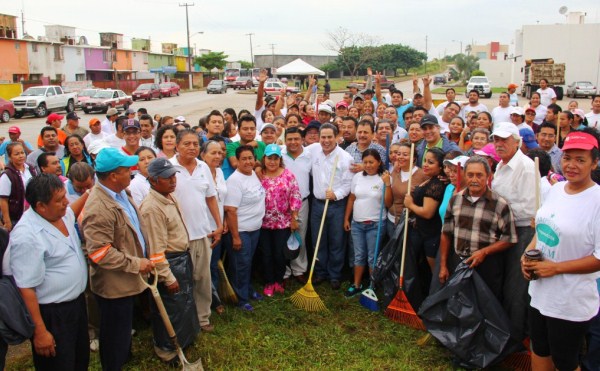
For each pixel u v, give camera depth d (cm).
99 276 368
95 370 426
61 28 5125
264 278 586
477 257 414
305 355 450
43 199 317
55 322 333
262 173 561
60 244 330
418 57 8062
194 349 452
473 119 783
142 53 6225
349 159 587
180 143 458
